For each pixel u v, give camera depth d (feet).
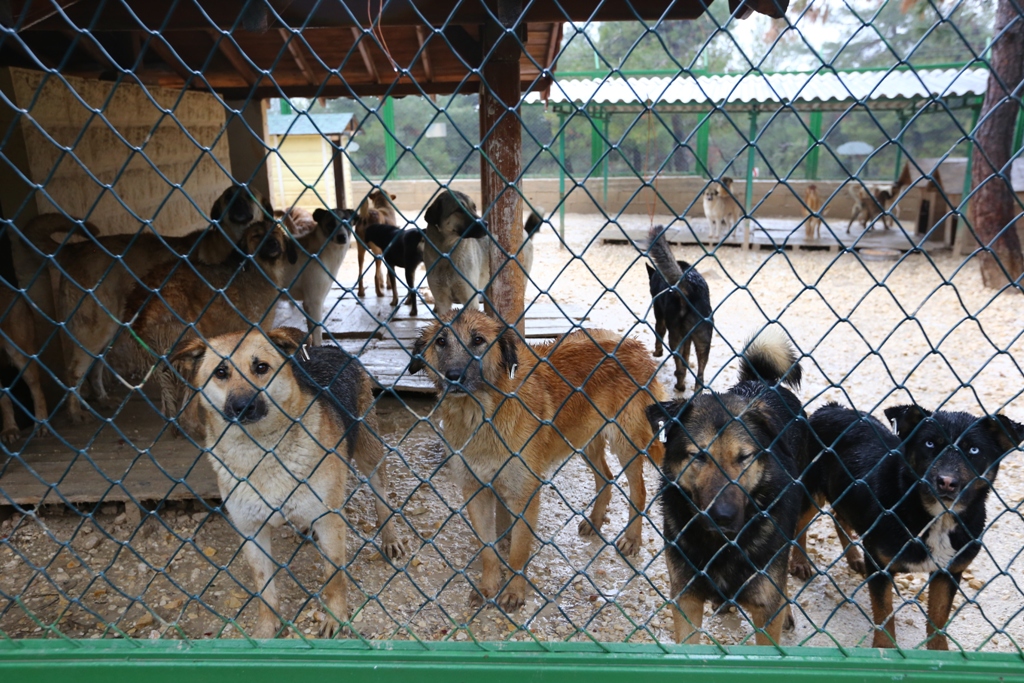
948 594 10.05
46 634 11.19
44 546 13.43
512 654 7.80
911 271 42.06
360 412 13.14
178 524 14.12
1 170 17.56
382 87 34.68
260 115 38.70
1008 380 23.22
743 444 9.14
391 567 13.26
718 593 9.32
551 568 13.44
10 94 17.34
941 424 9.70
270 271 20.01
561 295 36.09
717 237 51.96
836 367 25.00
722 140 76.23
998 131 34.22
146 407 19.38
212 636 11.25
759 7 10.96
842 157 73.51
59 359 19.10
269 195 40.86
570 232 58.39
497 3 15.07
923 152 75.97
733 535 9.19
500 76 15.67
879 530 10.31
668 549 10.02
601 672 7.73
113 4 13.50
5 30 5.66
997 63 34.01
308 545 13.79
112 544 13.53
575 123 70.54
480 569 13.33
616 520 15.17
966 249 45.06
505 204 16.61
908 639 11.43
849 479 11.17
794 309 33.88
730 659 7.72
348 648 7.86
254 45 27.76
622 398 13.57
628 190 70.28
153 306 17.12
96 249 18.49
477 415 11.47
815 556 13.74
